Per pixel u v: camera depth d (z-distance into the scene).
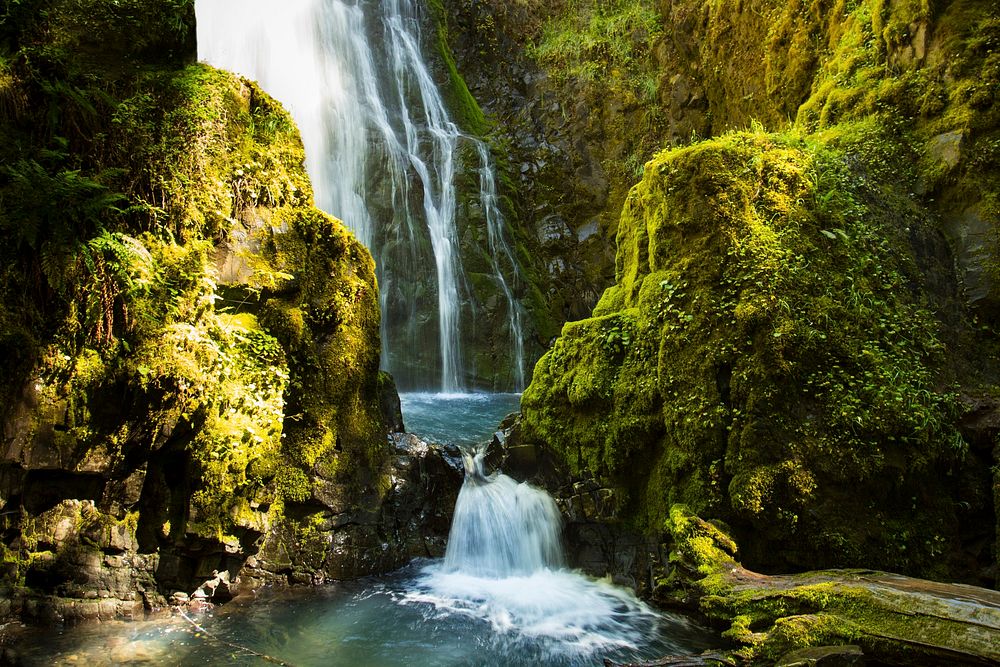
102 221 4.81
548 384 6.51
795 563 5.07
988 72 6.48
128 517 4.82
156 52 5.54
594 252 12.55
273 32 11.41
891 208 6.29
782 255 5.59
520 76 14.28
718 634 4.84
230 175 5.56
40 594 4.51
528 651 4.62
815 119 7.88
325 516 5.57
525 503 6.14
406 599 5.35
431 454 6.32
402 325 11.16
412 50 13.60
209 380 4.96
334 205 11.20
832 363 5.34
